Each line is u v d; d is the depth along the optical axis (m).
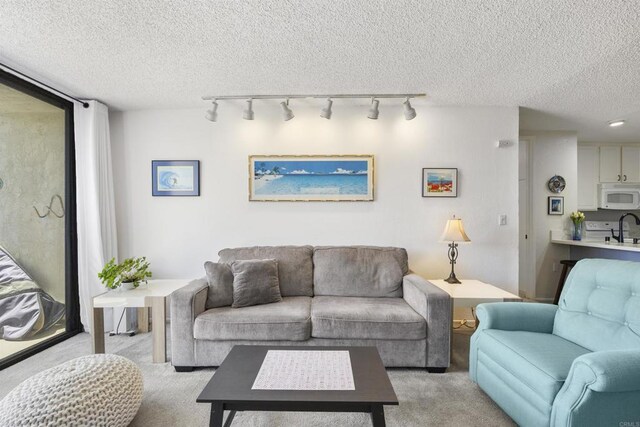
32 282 2.75
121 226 3.38
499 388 1.77
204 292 2.46
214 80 2.68
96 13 1.78
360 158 3.30
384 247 3.09
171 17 1.82
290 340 2.28
